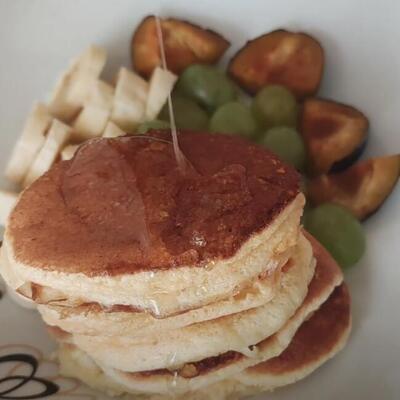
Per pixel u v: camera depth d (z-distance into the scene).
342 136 0.42
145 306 0.32
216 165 0.34
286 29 0.44
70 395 0.35
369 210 0.41
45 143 0.41
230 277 0.32
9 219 0.33
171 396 0.34
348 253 0.39
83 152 0.35
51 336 0.37
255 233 0.32
